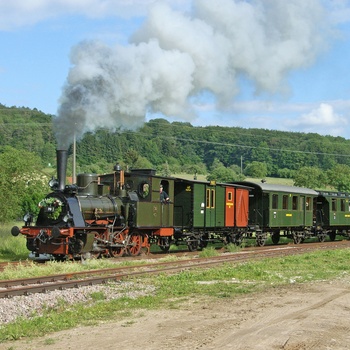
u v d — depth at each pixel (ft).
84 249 60.75
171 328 28.50
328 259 67.67
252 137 387.34
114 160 316.81
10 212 91.91
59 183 63.21
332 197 118.21
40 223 62.80
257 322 29.71
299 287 43.37
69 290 39.34
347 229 127.65
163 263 59.16
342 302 36.17
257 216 98.37
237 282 46.34
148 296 38.75
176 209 81.66
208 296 39.17
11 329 28.25
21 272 48.88
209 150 386.52
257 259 66.85
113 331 28.19
